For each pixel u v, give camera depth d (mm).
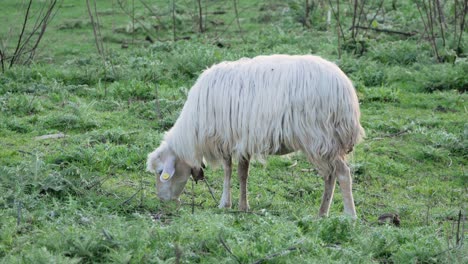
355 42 23984
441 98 19609
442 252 10320
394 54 23062
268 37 25578
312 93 11477
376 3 30516
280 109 11484
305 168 15258
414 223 12539
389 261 10516
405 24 27094
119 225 10469
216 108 11828
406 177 15055
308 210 12773
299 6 29219
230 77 11812
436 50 22547
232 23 29812
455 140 16484
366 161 15516
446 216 12906
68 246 9953
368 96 19531
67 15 30562
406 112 18797
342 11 29688
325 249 10273
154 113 17812
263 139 11625
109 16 30594
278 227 10688
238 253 9852
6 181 12570
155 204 12578
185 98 18797
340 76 11727
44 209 11578
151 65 21328
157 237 10305
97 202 12477
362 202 13547
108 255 9656
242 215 11703
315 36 26250
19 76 20516
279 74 11586
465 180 14945
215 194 13672
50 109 18203
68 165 14477
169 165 12328
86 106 17641
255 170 14906
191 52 22078
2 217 10930
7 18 29109
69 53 24719
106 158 14828
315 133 11570
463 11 25172
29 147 15555
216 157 12375
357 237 10859
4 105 18000
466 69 20969
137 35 27766
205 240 10305
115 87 19516
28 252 9664
